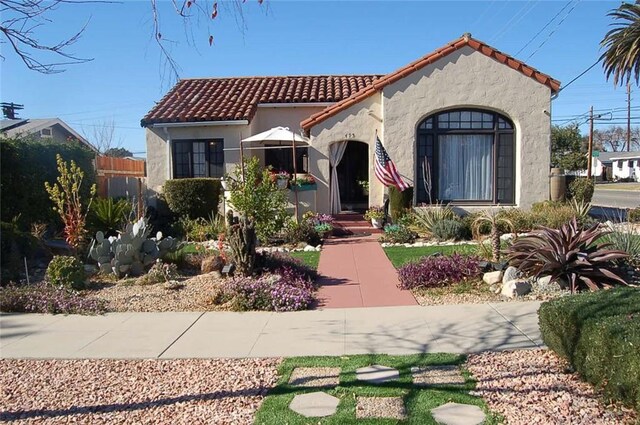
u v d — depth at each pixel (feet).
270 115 61.41
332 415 14.29
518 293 26.45
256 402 15.44
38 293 27.50
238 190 44.73
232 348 20.38
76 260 30.91
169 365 18.83
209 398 15.84
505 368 17.29
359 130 51.72
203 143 58.03
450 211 47.29
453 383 16.21
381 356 18.72
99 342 21.56
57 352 20.52
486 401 14.90
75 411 15.33
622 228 34.94
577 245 27.66
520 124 49.29
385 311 24.90
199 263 35.09
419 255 37.24
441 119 50.78
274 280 28.35
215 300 26.86
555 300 18.65
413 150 50.01
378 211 49.85
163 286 30.01
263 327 22.97
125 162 67.31
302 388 16.21
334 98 59.77
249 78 70.44
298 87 64.64
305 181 50.96
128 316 25.23
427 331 21.63
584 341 15.65
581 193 52.90
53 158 46.65
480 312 24.06
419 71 49.60
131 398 16.10
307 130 53.11
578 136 196.03
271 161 60.95
